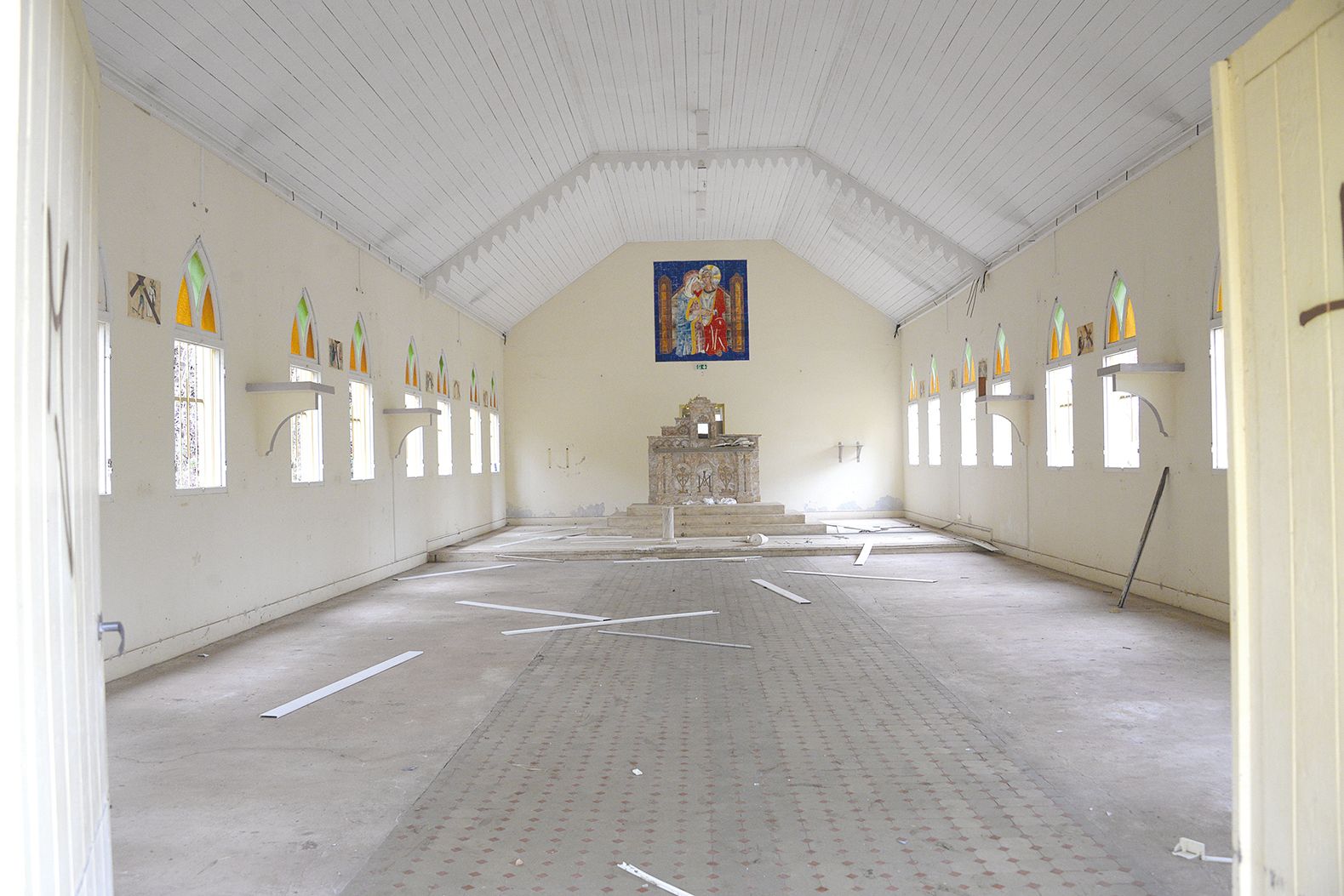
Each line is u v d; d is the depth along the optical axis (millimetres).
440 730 5574
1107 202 10555
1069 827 3930
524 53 10539
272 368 9781
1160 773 4586
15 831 1497
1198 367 8664
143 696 6449
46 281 1763
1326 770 1924
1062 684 6371
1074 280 11547
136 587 7309
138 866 3682
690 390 21109
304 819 4172
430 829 4035
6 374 1489
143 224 7484
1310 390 1964
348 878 3557
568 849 3799
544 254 18203
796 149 14672
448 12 8930
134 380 7332
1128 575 10258
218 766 4930
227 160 8836
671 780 4621
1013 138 10672
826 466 21109
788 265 21062
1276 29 2049
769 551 14773
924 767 4754
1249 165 2178
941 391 17766
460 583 12523
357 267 12320
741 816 4129
